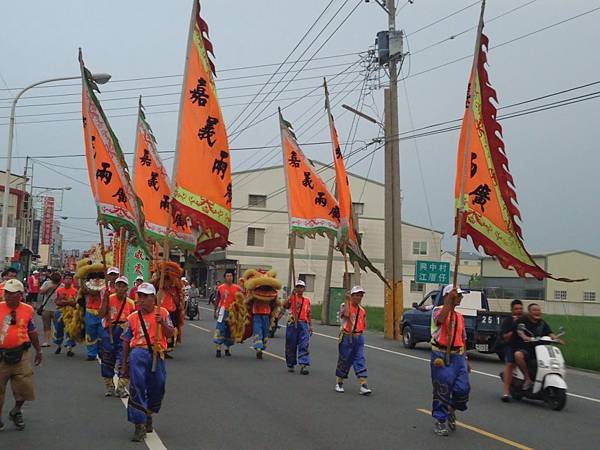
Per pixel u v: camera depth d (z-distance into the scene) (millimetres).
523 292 63844
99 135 9781
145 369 7566
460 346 8352
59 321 15141
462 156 8641
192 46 9812
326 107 13234
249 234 55219
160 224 15172
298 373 13414
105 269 9906
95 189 9695
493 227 8586
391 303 24203
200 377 12539
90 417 8656
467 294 20328
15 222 48594
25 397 7789
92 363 13734
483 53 8766
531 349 11062
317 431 8258
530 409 10547
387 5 24469
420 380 13188
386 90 24734
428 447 7633
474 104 8742
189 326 25828
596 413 10430
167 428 8203
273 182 56938
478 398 11484
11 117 23250
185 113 9648
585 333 29578
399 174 24719
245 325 15805
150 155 15281
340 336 11320
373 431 8359
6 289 7648
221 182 9773
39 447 7094
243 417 8984
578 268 63469
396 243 24469
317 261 56000
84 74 9727
